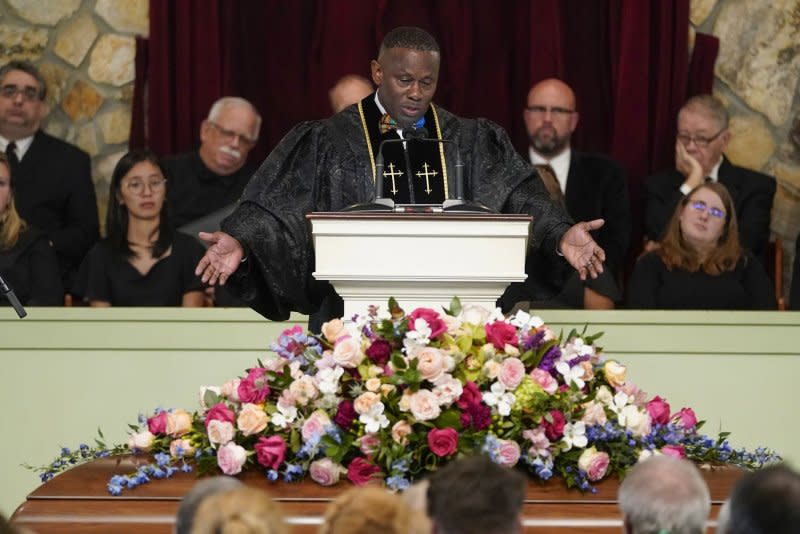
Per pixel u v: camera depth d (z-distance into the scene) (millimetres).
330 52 28375
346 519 9031
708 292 24078
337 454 13203
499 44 28609
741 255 24391
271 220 16125
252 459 13617
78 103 28953
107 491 13312
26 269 24547
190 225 26578
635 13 28047
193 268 25047
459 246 13891
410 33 16969
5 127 27281
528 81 28531
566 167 27141
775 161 28688
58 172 27438
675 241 24234
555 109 26953
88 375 20875
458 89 28500
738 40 28719
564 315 21094
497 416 13367
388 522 9000
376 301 14117
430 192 17078
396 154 17203
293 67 28531
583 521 12875
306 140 17141
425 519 9180
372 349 13578
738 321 20953
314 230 13891
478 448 13141
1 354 20812
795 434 20906
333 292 16328
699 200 24094
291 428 13539
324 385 13445
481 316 13828
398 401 13375
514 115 28641
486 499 9641
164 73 28297
